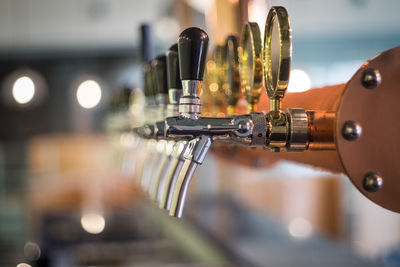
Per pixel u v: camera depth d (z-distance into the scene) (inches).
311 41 251.6
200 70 21.3
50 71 289.7
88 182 214.7
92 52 287.9
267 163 51.4
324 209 136.8
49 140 290.0
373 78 17.5
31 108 291.7
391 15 205.9
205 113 42.8
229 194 130.2
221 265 70.4
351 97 17.8
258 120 20.6
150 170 38.9
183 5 70.8
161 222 112.2
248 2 42.9
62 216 140.6
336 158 20.1
